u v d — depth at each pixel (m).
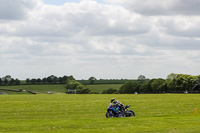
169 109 58.53
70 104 76.44
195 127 29.19
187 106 66.38
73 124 31.67
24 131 28.27
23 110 58.72
